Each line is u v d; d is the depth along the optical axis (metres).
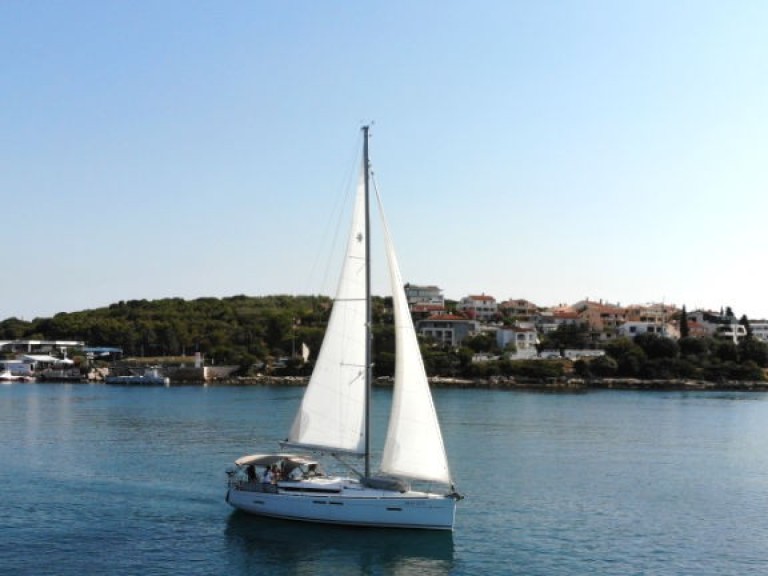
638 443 95.50
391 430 48.34
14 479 67.19
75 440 94.44
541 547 47.53
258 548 45.81
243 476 65.62
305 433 50.22
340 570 42.50
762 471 75.56
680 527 52.84
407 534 47.69
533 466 76.62
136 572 42.00
